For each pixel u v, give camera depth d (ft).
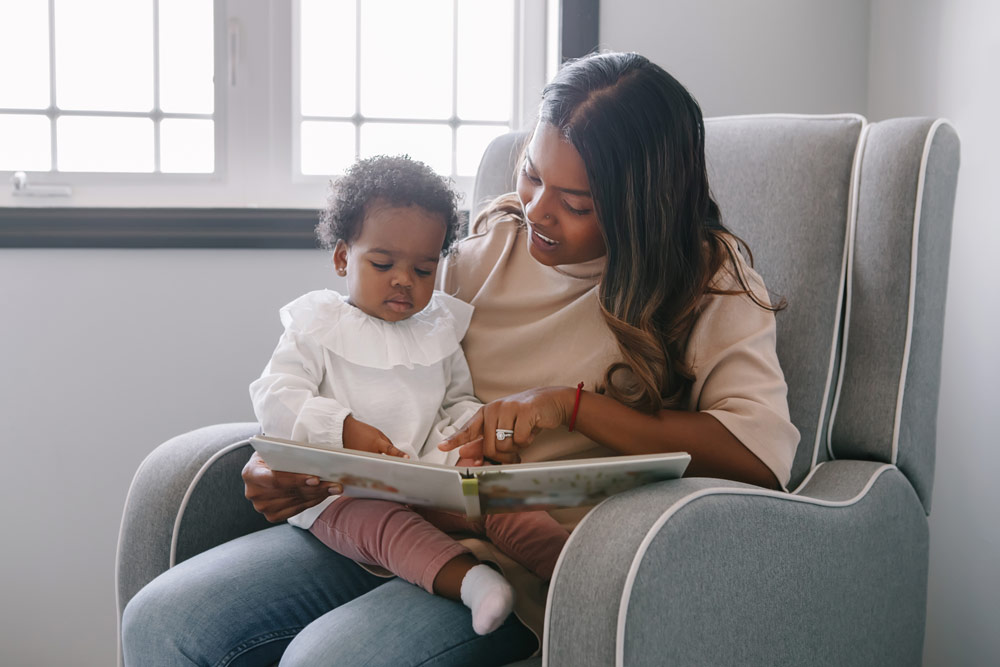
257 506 3.92
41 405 6.25
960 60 5.46
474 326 4.55
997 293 5.16
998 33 5.10
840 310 4.39
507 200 4.78
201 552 4.24
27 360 6.21
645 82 3.78
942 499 5.71
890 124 4.49
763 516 3.35
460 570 3.55
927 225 4.31
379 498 3.68
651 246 3.82
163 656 3.60
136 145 6.56
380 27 6.79
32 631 6.42
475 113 6.97
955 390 5.57
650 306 3.83
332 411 3.86
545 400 3.69
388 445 3.80
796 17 6.49
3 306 6.16
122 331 6.27
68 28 6.43
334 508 3.99
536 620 3.66
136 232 6.16
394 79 6.84
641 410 3.74
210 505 4.26
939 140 4.36
